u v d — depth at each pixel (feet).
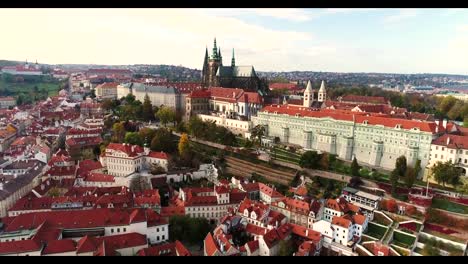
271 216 616.39
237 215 616.39
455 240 554.05
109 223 551.59
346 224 563.07
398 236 579.48
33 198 626.64
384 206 643.45
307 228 591.78
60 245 488.02
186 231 581.12
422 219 605.31
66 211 567.59
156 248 498.28
